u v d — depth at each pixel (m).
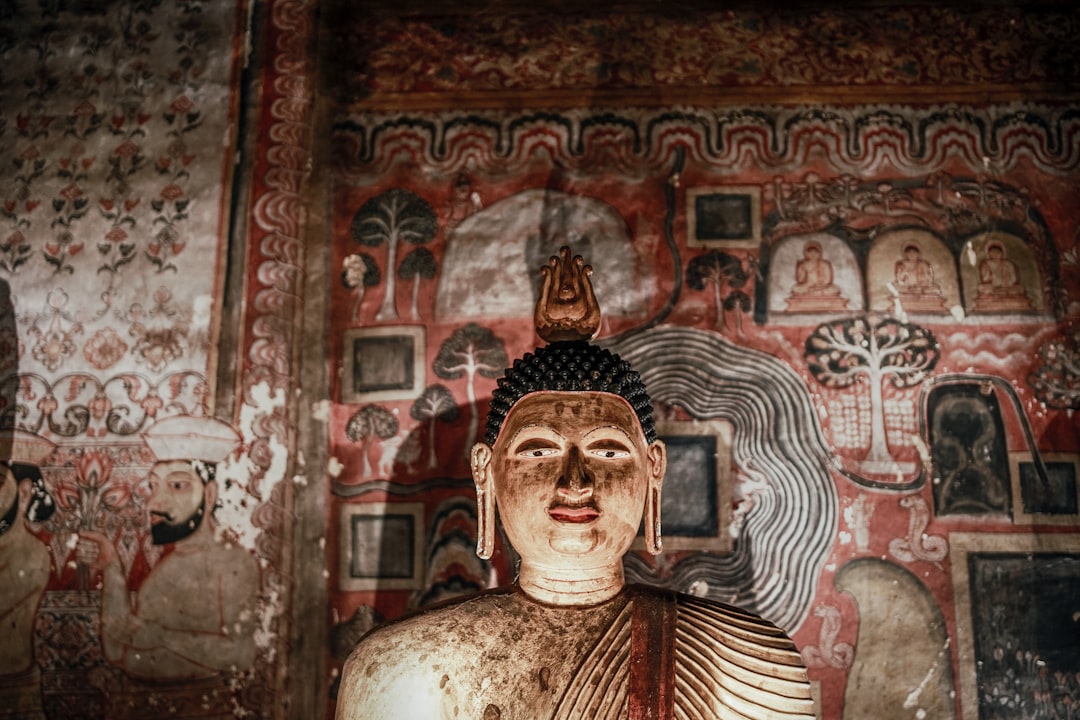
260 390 3.95
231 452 3.89
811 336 3.96
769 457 3.85
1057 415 3.86
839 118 4.17
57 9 4.39
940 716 3.62
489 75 4.29
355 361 4.00
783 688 2.86
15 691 3.69
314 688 3.71
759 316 3.98
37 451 3.90
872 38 4.27
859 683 3.66
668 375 3.93
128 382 3.96
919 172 4.11
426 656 2.84
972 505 3.79
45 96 4.28
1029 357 3.91
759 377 3.92
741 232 4.07
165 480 3.86
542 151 4.19
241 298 4.04
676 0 4.34
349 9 4.38
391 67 4.31
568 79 4.27
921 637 3.69
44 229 4.12
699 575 3.76
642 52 4.29
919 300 3.98
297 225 4.12
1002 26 4.25
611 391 3.08
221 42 4.32
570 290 3.21
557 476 2.93
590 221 4.10
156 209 4.14
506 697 2.78
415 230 4.12
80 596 3.77
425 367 3.99
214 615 3.75
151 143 4.21
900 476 3.82
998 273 3.99
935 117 4.16
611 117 4.21
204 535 3.82
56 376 3.97
